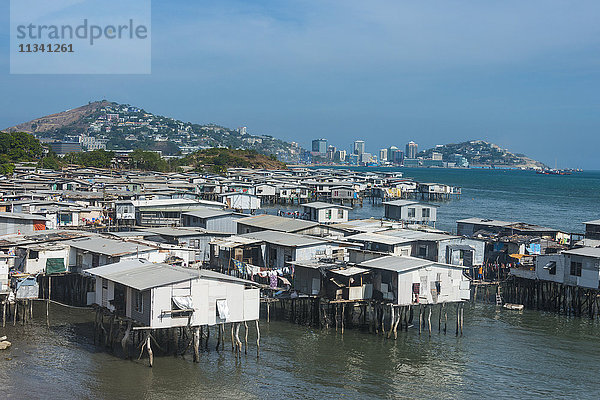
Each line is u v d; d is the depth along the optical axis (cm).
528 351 5066
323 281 5344
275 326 5459
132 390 3991
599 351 5116
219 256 6594
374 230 8112
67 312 5691
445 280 5378
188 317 4325
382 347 5012
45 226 7962
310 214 11350
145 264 4891
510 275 6800
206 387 4075
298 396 4019
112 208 10738
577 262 6134
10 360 4428
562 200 19875
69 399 3834
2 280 5272
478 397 4125
